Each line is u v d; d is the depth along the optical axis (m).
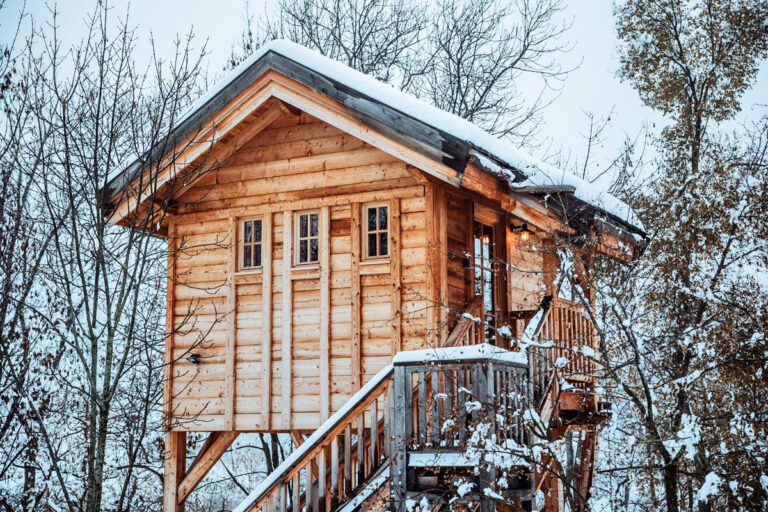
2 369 11.02
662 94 20.30
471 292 12.53
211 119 12.46
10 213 11.33
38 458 14.31
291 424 12.41
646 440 9.14
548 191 11.20
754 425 9.48
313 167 12.77
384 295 12.02
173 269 13.49
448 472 8.81
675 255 10.62
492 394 8.67
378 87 11.48
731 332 9.94
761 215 10.26
